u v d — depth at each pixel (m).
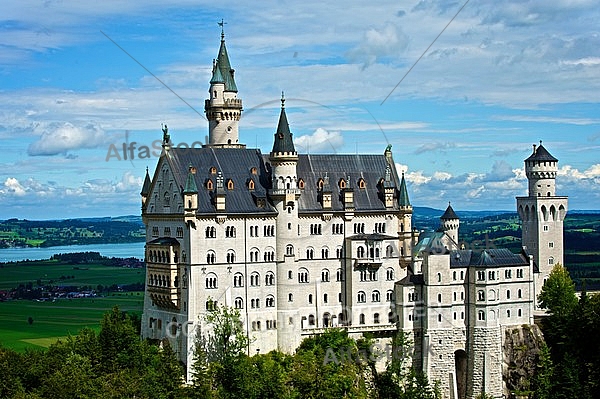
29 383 181.12
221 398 177.88
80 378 175.50
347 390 192.75
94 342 196.50
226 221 198.75
